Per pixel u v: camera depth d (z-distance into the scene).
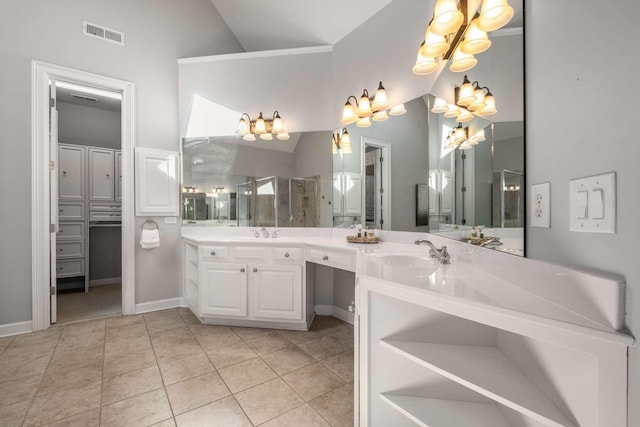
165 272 2.95
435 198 1.80
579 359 0.64
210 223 3.03
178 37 3.04
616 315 0.55
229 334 2.30
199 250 2.48
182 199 3.04
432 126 1.83
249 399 1.50
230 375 1.71
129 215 2.74
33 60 2.31
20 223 2.29
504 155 0.97
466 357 1.01
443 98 1.67
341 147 2.62
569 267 0.68
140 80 2.81
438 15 1.29
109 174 3.83
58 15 2.42
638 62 0.51
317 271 2.79
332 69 2.70
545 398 0.76
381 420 1.15
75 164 3.61
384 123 2.24
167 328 2.43
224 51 3.39
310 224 2.79
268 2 2.92
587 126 0.63
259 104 2.91
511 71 0.93
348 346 2.10
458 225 1.44
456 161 1.47
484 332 1.10
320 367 1.81
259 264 2.40
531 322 0.66
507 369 0.93
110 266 4.02
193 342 2.16
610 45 0.57
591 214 0.61
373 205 2.36
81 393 1.54
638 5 0.51
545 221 0.77
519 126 0.88
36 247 2.34
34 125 2.32
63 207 3.53
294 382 1.65
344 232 2.61
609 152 0.57
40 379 1.66
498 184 1.02
